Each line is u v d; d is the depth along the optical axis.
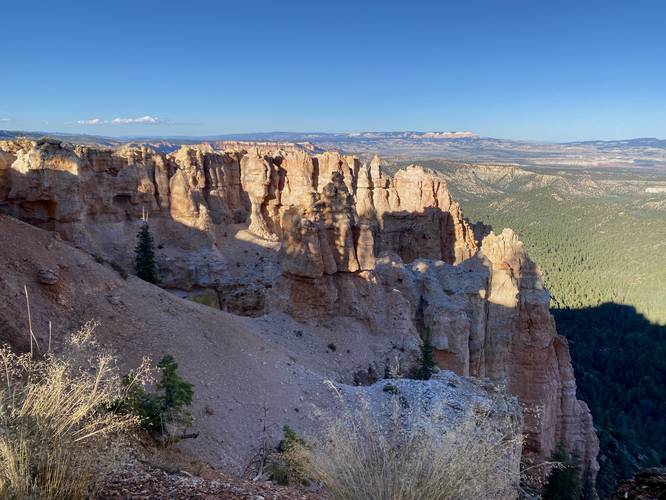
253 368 26.81
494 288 48.59
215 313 31.69
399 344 38.62
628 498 10.70
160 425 15.93
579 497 43.88
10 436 8.08
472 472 8.84
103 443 9.62
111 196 58.84
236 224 75.00
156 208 62.03
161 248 59.28
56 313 22.27
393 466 9.02
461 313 43.53
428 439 9.15
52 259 24.78
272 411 24.16
